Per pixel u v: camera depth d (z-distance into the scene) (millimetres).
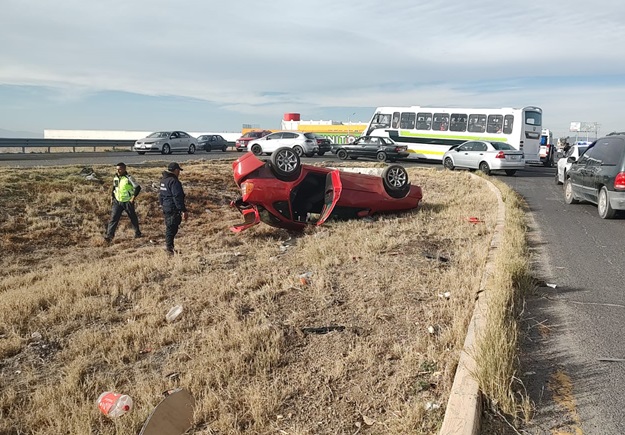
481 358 3475
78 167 17562
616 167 10125
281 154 10484
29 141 29297
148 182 16859
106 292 6895
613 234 8953
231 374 4195
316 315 5359
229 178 18781
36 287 7367
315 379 4035
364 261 7355
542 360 4004
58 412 3830
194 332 5219
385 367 4094
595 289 5797
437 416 3258
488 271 5879
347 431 3332
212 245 10289
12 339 5344
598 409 3281
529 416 3211
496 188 15227
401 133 29797
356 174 11867
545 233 9047
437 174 20797
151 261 8461
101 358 4828
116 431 3545
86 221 12781
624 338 4406
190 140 36000
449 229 9375
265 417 3543
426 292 5754
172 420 3508
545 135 33375
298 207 11531
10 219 12133
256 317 5332
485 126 27078
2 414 3973
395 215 11688
